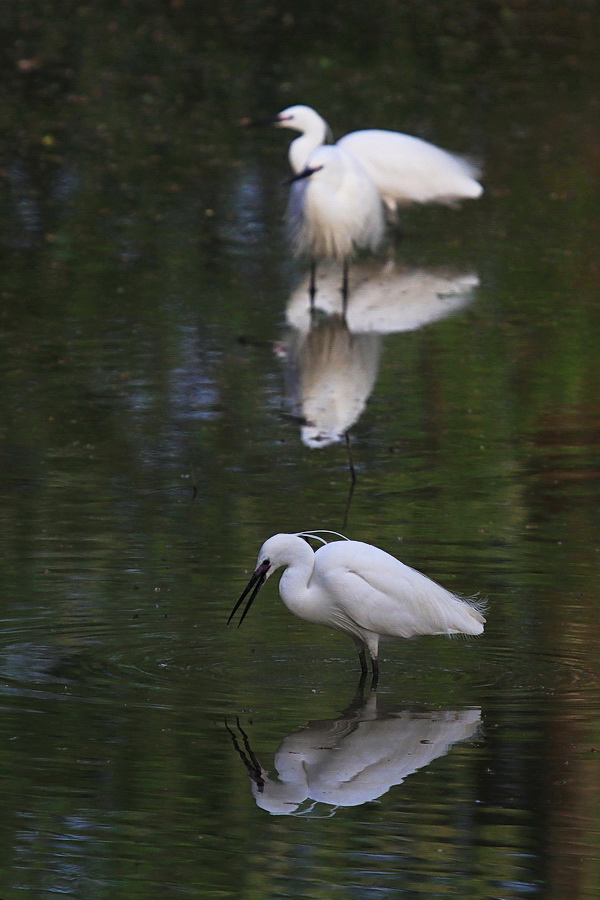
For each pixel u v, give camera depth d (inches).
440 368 653.9
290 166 1039.6
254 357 663.8
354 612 360.5
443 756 317.7
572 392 624.7
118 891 266.7
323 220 727.7
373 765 310.8
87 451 542.0
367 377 639.1
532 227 911.0
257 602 406.3
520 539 454.0
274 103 1214.9
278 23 1573.6
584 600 403.2
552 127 1160.2
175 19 1578.5
